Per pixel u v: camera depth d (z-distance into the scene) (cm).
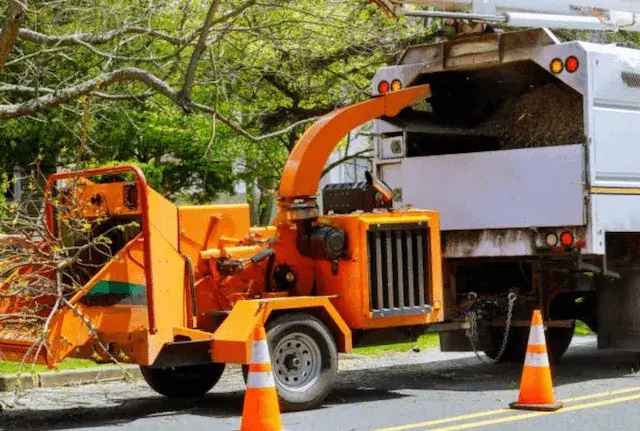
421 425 1070
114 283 1128
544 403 1155
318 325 1205
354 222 1249
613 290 1483
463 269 1499
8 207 1176
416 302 1292
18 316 1089
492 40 1402
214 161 2414
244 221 1268
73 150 2134
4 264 1150
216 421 1133
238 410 1216
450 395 1296
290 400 1174
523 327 1574
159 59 1697
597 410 1142
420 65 1469
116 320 1127
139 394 1370
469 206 1418
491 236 1406
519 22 1386
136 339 1129
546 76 1477
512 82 1515
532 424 1062
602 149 1343
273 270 1270
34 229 1123
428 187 1455
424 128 1471
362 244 1244
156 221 1146
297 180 1270
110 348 1134
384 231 1263
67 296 1145
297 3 1898
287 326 1178
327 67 2181
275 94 2250
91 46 1639
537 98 1484
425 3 1344
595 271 1402
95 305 1116
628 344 1469
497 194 1395
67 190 1222
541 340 1163
